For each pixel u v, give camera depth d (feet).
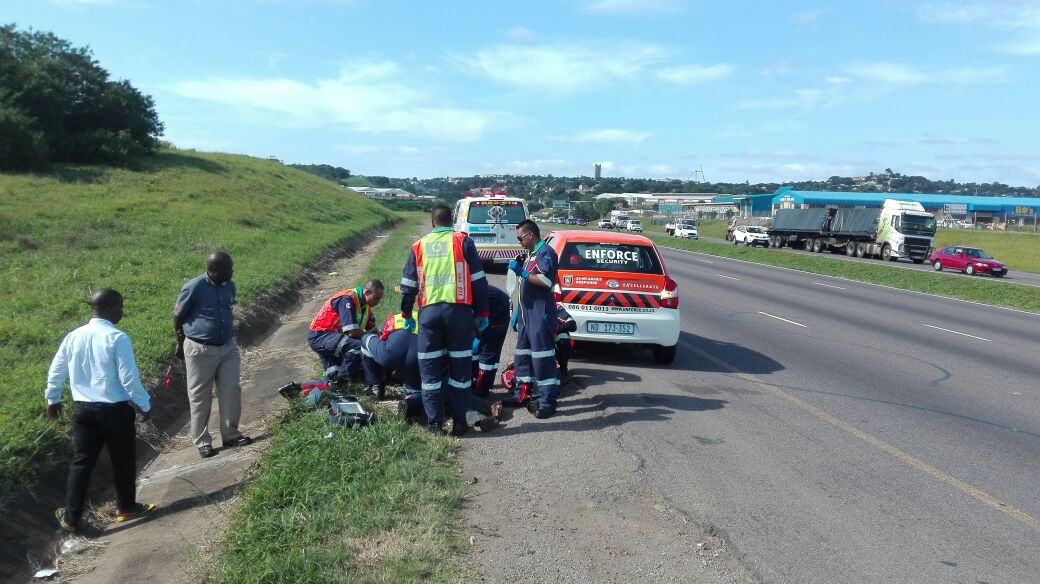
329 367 25.80
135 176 96.22
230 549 14.48
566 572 14.02
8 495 16.34
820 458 21.01
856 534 16.12
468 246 21.59
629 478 18.86
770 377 31.50
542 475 18.90
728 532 16.02
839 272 103.14
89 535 16.87
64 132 100.73
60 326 29.25
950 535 16.22
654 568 14.34
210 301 21.21
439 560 14.01
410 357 22.54
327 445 18.76
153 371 25.71
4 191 66.28
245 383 29.35
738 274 90.74
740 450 21.40
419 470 18.03
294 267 57.21
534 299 23.59
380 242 117.19
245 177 133.08
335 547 14.11
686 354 36.01
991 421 25.85
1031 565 14.93
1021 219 280.51
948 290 82.07
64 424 19.40
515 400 24.90
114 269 42.78
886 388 30.40
